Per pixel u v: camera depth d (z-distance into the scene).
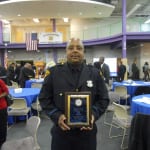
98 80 2.02
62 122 1.85
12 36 23.30
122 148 4.25
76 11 16.80
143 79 16.23
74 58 1.96
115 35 14.92
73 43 1.97
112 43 16.58
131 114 4.45
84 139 1.97
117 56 19.27
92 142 2.00
